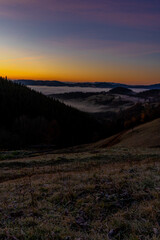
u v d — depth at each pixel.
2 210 6.64
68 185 8.82
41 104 126.38
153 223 4.88
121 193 7.16
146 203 6.09
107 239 4.36
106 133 104.19
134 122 94.25
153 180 8.29
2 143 71.25
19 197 8.02
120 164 16.66
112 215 5.66
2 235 4.79
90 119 142.50
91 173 11.30
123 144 49.88
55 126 93.25
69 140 93.12
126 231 4.73
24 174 16.39
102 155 24.66
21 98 125.44
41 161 22.73
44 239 4.59
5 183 12.33
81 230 5.00
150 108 100.69
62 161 22.28
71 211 6.20
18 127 90.12
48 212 6.28
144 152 26.59
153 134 47.94
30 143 78.31
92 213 5.87
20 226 5.30
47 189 8.71
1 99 115.25
